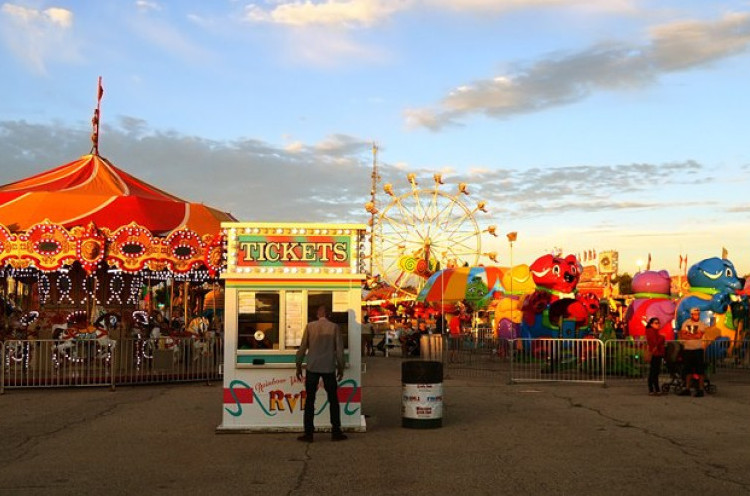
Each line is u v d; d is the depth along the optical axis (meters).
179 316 27.06
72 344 16.89
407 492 6.96
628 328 22.66
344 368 10.20
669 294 23.06
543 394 15.53
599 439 9.86
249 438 10.01
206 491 7.04
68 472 7.89
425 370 10.87
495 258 43.38
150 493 6.97
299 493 6.95
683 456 8.65
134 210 19.59
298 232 10.73
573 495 6.82
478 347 22.05
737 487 7.10
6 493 6.96
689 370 15.09
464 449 9.16
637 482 7.32
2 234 17.48
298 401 10.53
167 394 15.34
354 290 10.70
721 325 22.17
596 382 17.50
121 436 10.18
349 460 8.51
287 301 10.66
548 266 24.28
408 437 10.08
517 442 9.65
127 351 17.17
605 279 46.16
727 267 21.92
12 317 21.64
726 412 12.57
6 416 12.12
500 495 6.83
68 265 18.45
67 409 12.98
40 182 21.75
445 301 30.06
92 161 22.94
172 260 18.25
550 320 23.94
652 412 12.59
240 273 10.58
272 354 10.55
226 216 22.27
